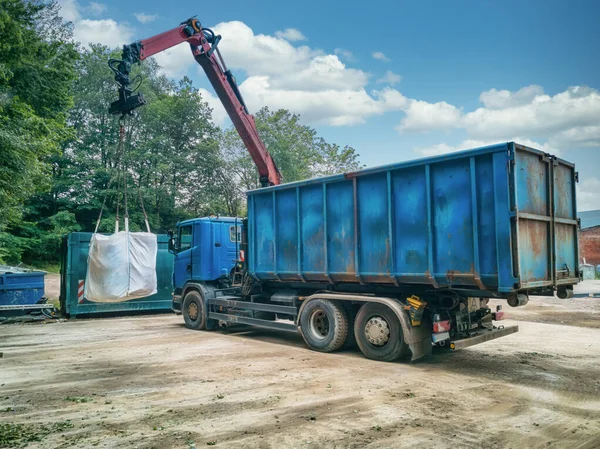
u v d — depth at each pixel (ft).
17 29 52.13
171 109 135.03
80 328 41.83
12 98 54.13
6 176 47.55
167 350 29.78
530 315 46.11
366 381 21.18
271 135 128.98
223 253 39.65
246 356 27.37
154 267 41.60
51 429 15.49
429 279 23.58
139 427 15.60
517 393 19.10
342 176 27.58
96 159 128.47
